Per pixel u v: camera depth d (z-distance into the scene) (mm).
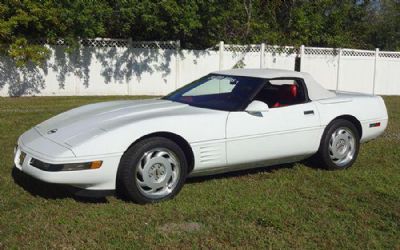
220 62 16312
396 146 7852
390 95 18344
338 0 20141
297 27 18062
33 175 4562
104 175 4547
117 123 4855
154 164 4793
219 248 3844
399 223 4484
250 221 4426
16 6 13320
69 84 14773
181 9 14703
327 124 6145
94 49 14875
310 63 17500
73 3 13883
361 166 6562
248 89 5711
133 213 4523
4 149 6777
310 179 5855
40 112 10484
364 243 4023
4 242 3826
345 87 18156
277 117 5676
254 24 17297
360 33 22625
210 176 5836
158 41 15539
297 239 4059
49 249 3740
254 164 5645
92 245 3822
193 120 5082
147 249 3779
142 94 15586
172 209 4656
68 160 4391
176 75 15867
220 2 16016
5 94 14039
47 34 13992
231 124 5301
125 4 14547
